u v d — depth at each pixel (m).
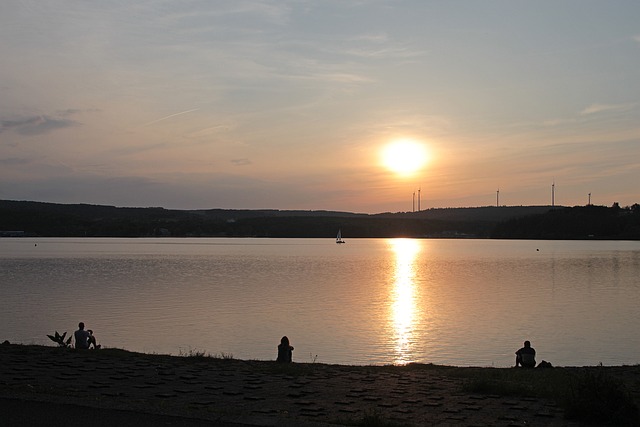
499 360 26.73
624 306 47.16
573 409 9.61
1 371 13.01
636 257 129.50
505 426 9.10
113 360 15.16
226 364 15.20
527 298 53.00
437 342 31.17
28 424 8.38
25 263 99.38
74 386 11.45
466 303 49.00
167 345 29.30
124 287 59.88
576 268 94.44
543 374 15.02
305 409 10.01
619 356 27.64
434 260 122.56
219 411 9.18
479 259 125.50
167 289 58.22
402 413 9.98
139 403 9.62
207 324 36.25
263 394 11.29
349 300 50.47
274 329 34.78
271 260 117.44
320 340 31.47
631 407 9.49
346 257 134.62
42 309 42.50
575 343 31.02
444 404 10.73
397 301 50.06
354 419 9.13
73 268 87.81
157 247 185.50
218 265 98.94
